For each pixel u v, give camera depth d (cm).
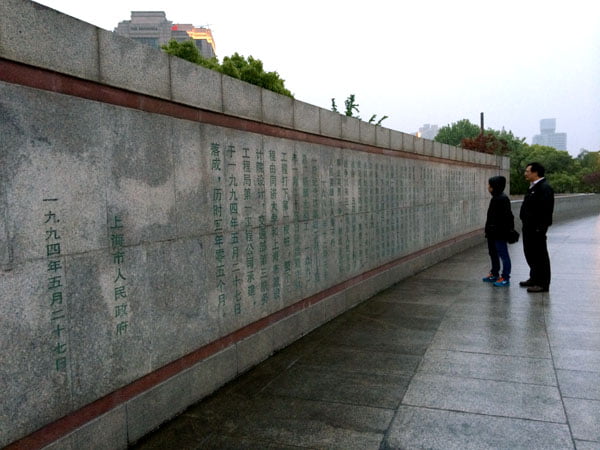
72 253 270
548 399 362
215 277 400
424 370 428
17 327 239
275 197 489
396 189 831
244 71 1353
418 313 621
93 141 284
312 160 565
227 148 414
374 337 530
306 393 388
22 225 242
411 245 901
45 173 254
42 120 253
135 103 320
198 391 378
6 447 235
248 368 444
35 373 249
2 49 232
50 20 258
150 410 329
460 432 317
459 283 803
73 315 271
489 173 1425
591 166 5594
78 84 278
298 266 534
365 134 710
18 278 240
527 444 299
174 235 352
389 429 324
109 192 296
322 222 589
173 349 352
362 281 701
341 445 305
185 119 365
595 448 292
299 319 536
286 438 316
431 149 995
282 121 500
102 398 294
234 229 424
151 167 330
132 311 314
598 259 1005
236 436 321
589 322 559
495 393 375
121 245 305
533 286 722
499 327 548
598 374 407
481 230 1371
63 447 265
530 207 712
